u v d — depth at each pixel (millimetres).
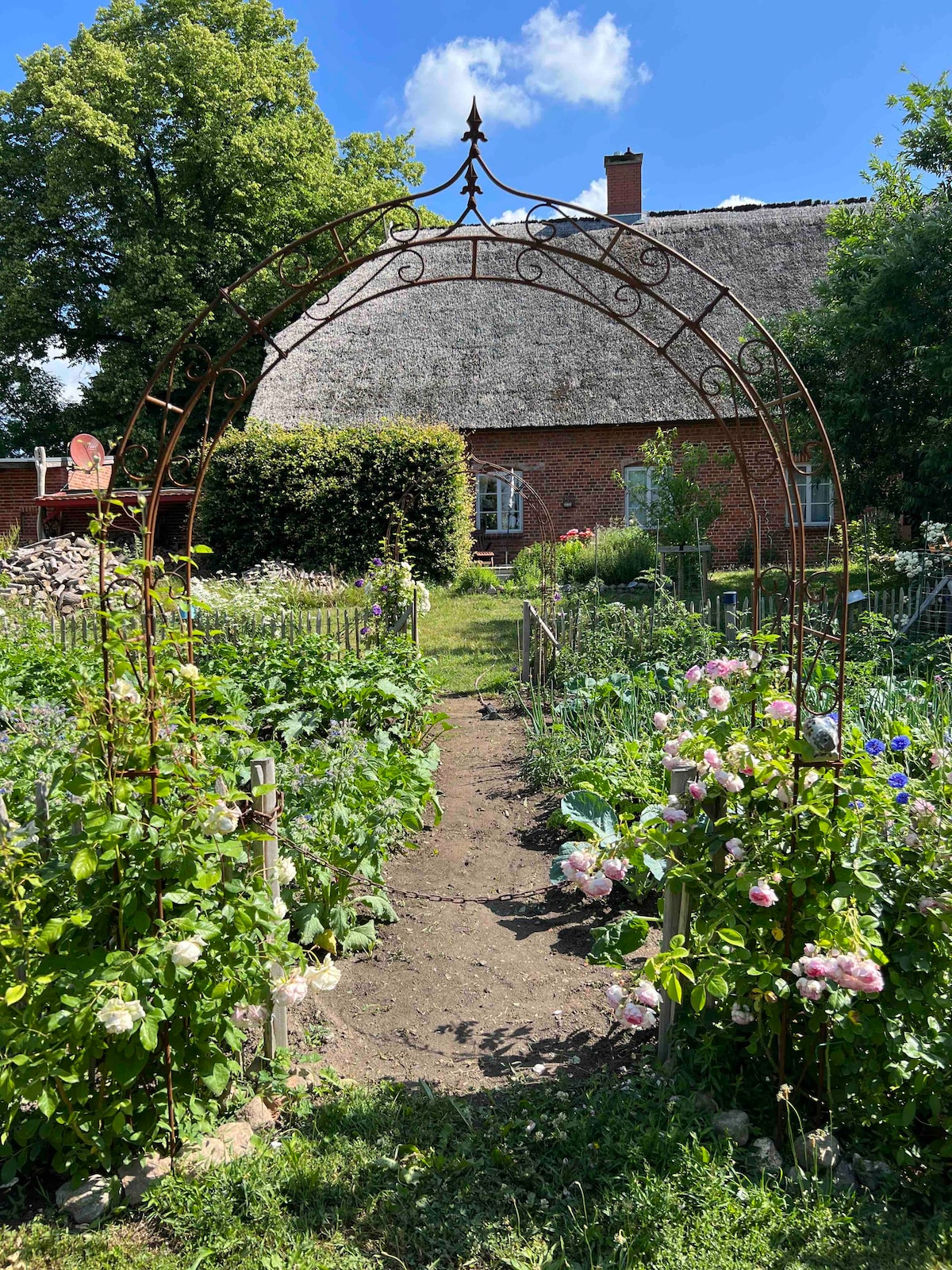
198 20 26000
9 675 7207
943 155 11438
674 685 6574
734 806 3072
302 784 4469
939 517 11117
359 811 4336
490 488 18891
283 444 16094
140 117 24562
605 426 18156
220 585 12570
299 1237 2463
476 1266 2406
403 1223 2533
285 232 26078
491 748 7352
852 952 2492
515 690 8859
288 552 16062
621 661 7973
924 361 10203
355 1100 3059
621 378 18438
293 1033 3516
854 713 5621
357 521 15750
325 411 18922
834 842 2658
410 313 20281
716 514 14945
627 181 21188
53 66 24969
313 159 26531
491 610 13406
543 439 18594
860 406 11023
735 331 18469
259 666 7441
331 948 4020
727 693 3152
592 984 3887
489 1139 2871
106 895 2582
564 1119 2908
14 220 25672
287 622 9086
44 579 13305
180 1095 2787
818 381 11922
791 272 19188
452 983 3949
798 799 2840
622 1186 2625
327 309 20641
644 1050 3336
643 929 3408
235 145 24656
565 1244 2453
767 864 2867
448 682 9539
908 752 4082
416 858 5273
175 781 2701
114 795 2564
